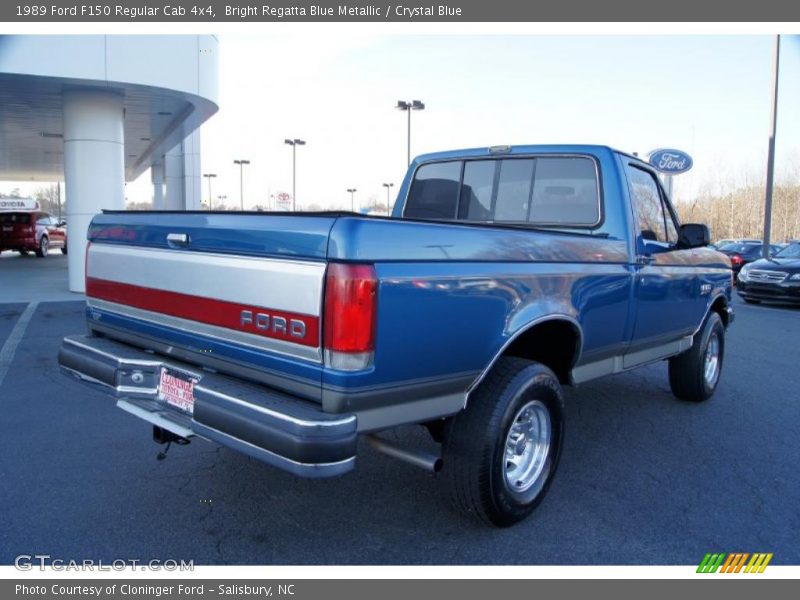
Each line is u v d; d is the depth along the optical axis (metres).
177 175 25.50
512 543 3.48
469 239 3.14
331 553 3.35
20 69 11.05
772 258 15.80
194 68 12.91
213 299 3.17
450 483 3.42
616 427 5.57
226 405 2.88
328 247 2.66
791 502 4.06
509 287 3.33
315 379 2.74
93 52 11.55
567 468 4.59
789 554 3.41
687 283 5.37
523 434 3.71
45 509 3.78
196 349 3.34
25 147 23.23
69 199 12.95
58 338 8.74
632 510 3.91
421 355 2.91
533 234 3.55
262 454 2.72
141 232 3.65
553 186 4.77
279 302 2.83
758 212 66.06
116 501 3.90
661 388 6.97
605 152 4.51
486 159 5.14
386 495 4.05
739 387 7.07
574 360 4.00
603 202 4.51
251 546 3.41
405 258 2.82
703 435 5.38
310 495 4.04
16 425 5.27
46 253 26.02
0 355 7.73
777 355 8.95
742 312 13.91
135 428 5.23
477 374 3.24
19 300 12.08
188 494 4.01
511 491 3.55
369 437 3.35
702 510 3.93
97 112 12.62
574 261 3.86
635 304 4.54
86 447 4.79
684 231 5.06
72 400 5.99
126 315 3.85
